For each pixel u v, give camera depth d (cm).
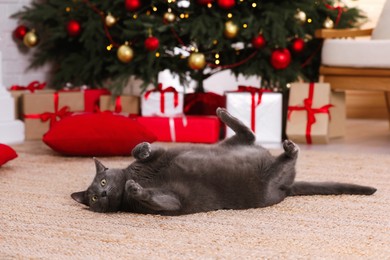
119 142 309
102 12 389
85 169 283
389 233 189
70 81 421
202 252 169
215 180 204
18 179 261
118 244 175
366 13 447
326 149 351
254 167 208
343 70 372
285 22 377
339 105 391
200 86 412
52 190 242
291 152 212
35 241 178
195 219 198
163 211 201
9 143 364
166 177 200
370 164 299
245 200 209
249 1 372
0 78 372
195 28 357
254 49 396
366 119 500
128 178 204
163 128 365
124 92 449
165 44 383
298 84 373
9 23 425
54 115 380
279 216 204
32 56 440
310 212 210
